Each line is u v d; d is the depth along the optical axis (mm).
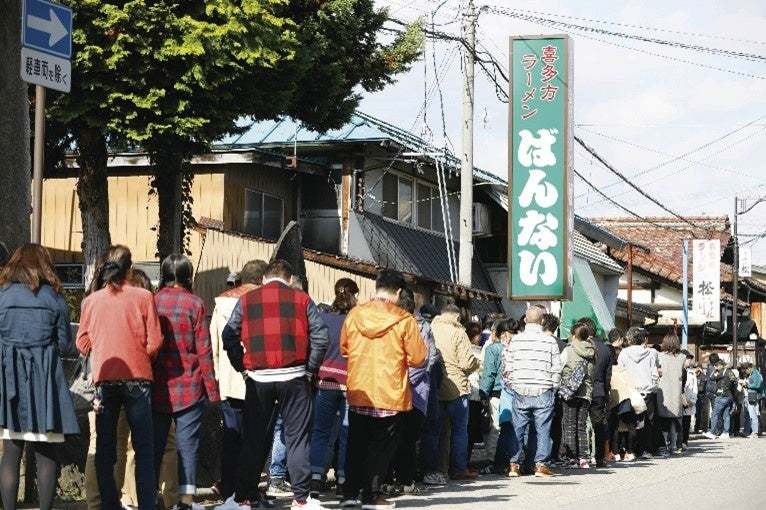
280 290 9516
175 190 18656
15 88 10539
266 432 9586
